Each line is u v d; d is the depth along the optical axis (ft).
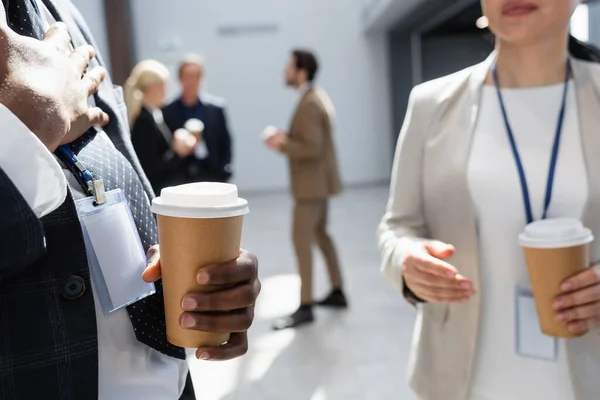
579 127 3.38
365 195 30.78
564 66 3.57
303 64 11.25
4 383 1.86
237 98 33.60
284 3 33.17
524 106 3.55
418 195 3.93
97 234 2.11
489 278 3.54
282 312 11.55
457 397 3.60
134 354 2.25
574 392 3.26
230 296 2.00
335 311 11.50
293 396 7.94
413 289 3.45
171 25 32.86
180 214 1.93
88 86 2.16
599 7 14.98
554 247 2.92
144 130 10.27
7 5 2.14
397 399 7.73
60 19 2.52
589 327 3.03
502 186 3.46
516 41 3.36
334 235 19.84
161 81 10.52
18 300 1.89
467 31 32.96
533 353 3.33
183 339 2.09
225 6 32.96
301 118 10.82
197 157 11.78
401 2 24.68
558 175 3.36
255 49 33.32
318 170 10.85
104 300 2.10
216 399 7.91
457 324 3.63
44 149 1.73
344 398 7.82
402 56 33.81
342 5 33.47
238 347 2.18
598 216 3.30
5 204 1.64
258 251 17.85
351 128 34.35
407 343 9.66
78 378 1.97
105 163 2.32
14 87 1.75
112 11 21.99
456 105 3.77
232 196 2.03
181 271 2.01
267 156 34.01
